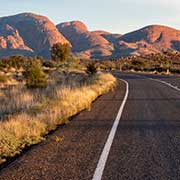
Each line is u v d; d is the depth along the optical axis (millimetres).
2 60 61438
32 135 8383
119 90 25531
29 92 21750
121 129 9508
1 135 7836
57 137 8258
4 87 28359
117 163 6133
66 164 6043
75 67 68500
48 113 11125
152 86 29656
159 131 9234
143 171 5660
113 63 127562
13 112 13609
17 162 6168
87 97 17422
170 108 14477
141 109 14125
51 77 40000
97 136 8523
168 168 5836
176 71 66562
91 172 5590
